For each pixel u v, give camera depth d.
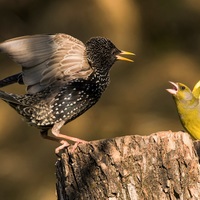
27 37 7.68
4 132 13.96
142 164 6.34
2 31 15.46
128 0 15.34
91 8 14.99
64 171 6.59
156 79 14.91
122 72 14.92
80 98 8.10
